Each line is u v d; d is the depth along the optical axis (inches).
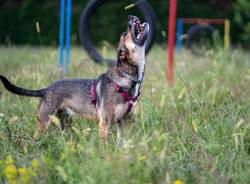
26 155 348.8
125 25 1585.9
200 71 646.5
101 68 645.3
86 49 669.3
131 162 305.0
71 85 406.6
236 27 1608.0
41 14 1627.7
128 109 384.8
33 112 435.5
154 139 354.3
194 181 311.6
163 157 313.3
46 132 402.6
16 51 1085.8
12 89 408.2
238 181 310.2
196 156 342.6
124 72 379.2
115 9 1592.0
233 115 417.4
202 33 1294.3
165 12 1587.1
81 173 293.1
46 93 412.2
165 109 447.5
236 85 543.2
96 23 1611.7
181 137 376.2
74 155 342.3
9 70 701.9
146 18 565.3
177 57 901.8
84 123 407.2
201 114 430.9
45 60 687.1
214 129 396.5
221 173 306.3
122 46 380.8
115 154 319.0
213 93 469.4
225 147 362.0
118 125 393.7
